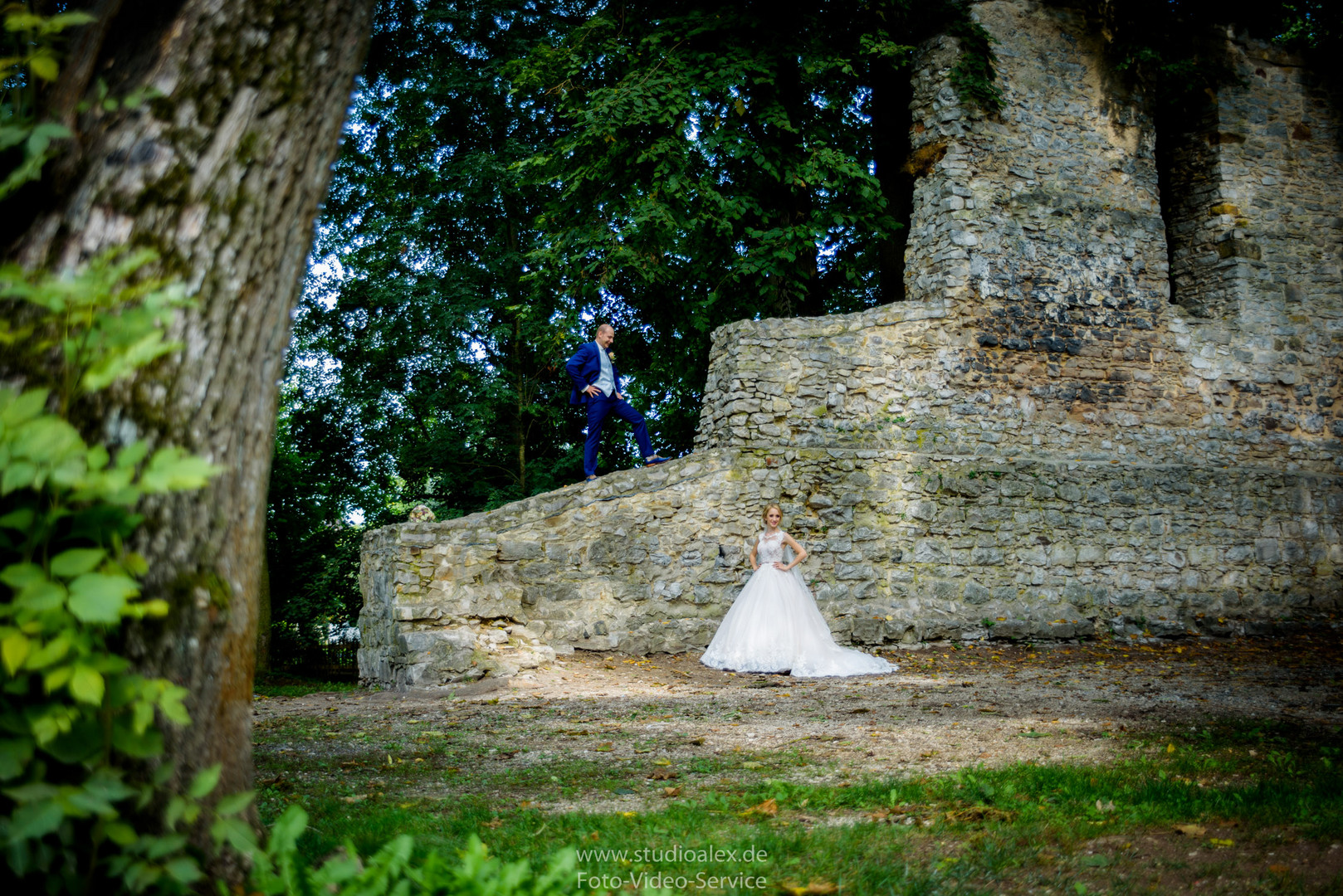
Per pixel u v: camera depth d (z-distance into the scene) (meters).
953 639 12.35
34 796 2.17
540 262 15.08
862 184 13.38
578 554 11.12
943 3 13.45
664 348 16.23
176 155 2.63
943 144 13.36
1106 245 13.78
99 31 2.76
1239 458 14.03
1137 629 13.00
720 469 11.87
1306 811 4.21
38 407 2.21
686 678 9.92
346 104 3.01
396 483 20.03
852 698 8.34
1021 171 13.49
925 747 5.98
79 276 2.33
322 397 19.03
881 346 12.70
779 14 13.76
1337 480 14.23
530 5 17.39
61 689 2.34
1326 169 15.12
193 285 2.63
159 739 2.38
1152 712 7.32
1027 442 13.10
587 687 9.43
